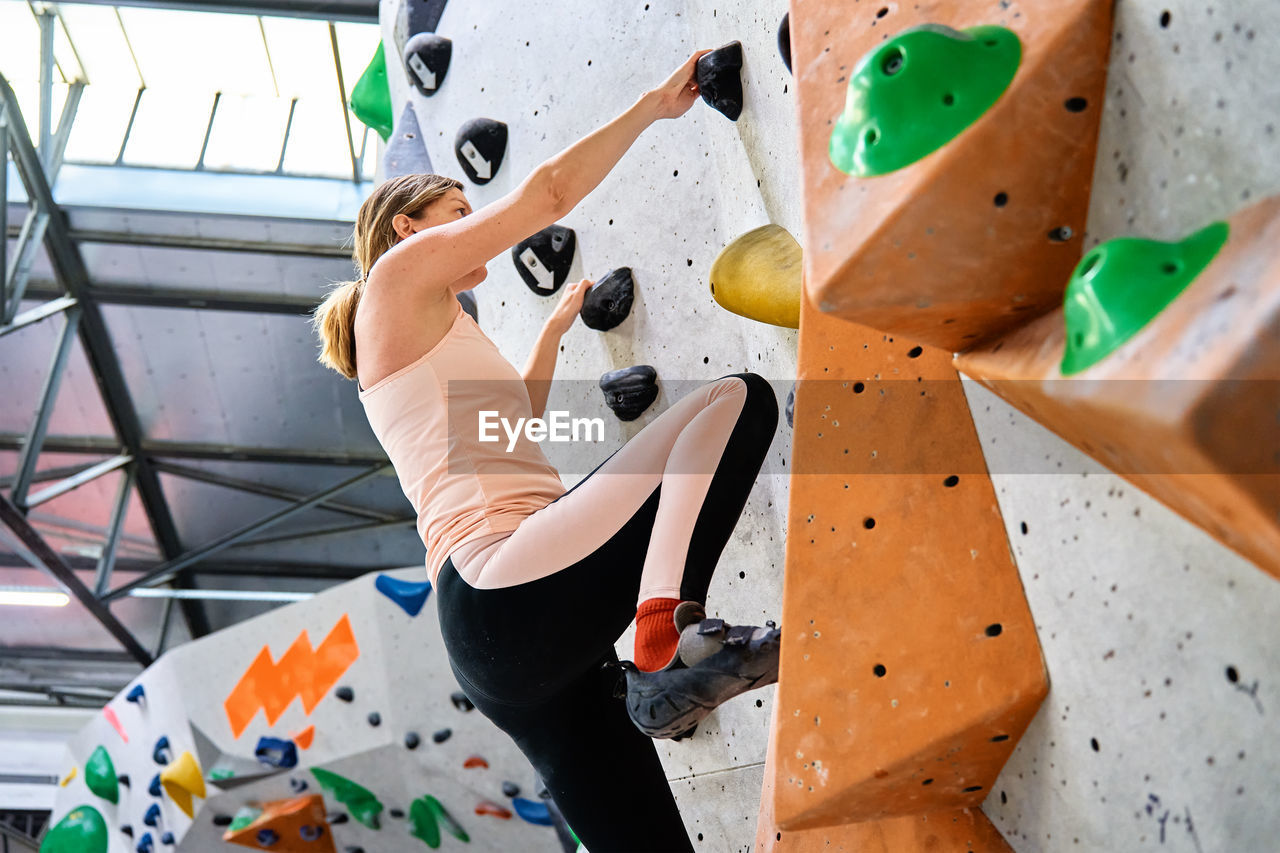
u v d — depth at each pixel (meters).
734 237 1.93
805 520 1.22
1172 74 0.87
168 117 8.27
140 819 5.37
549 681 1.36
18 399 8.48
